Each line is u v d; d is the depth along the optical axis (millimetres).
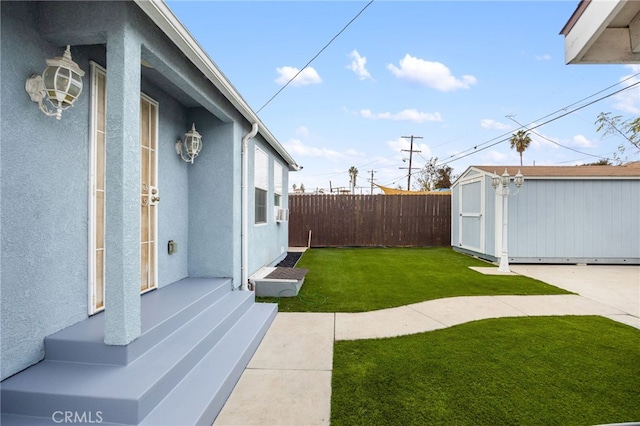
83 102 2824
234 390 2666
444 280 6719
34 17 2361
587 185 8773
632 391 2643
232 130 4664
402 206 12719
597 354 3318
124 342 2359
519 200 8766
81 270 2793
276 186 8695
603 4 1786
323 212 12766
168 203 4223
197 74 3539
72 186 2697
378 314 4574
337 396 2572
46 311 2441
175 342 2797
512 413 2350
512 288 6090
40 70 2404
